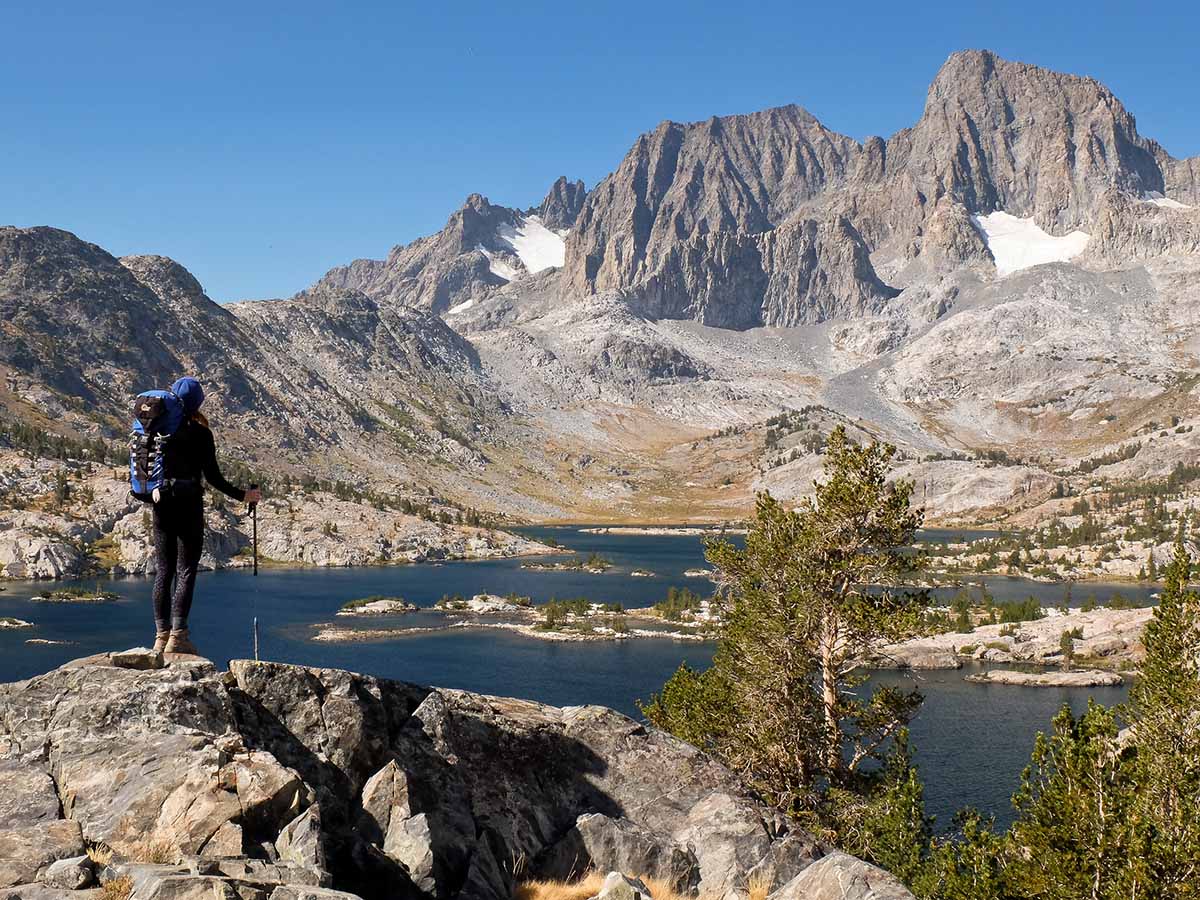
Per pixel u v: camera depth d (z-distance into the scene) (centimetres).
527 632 15675
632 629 16025
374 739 1568
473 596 19925
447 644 14575
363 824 1460
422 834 1433
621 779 1931
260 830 1233
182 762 1236
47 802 1196
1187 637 3189
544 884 1616
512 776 1792
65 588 19400
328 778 1477
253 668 1484
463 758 1731
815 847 1906
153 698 1324
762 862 1802
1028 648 14138
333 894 1055
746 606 3822
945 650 14138
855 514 3566
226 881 1023
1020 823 2853
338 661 13075
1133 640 14362
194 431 1368
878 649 3650
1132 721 3225
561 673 12562
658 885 1695
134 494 1386
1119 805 2620
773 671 3631
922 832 3381
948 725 10144
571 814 1822
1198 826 2533
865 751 3738
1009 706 11050
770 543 3766
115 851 1138
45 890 1023
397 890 1353
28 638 13750
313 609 17888
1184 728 3033
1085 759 2672
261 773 1262
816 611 3603
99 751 1271
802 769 3581
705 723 3831
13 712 1321
